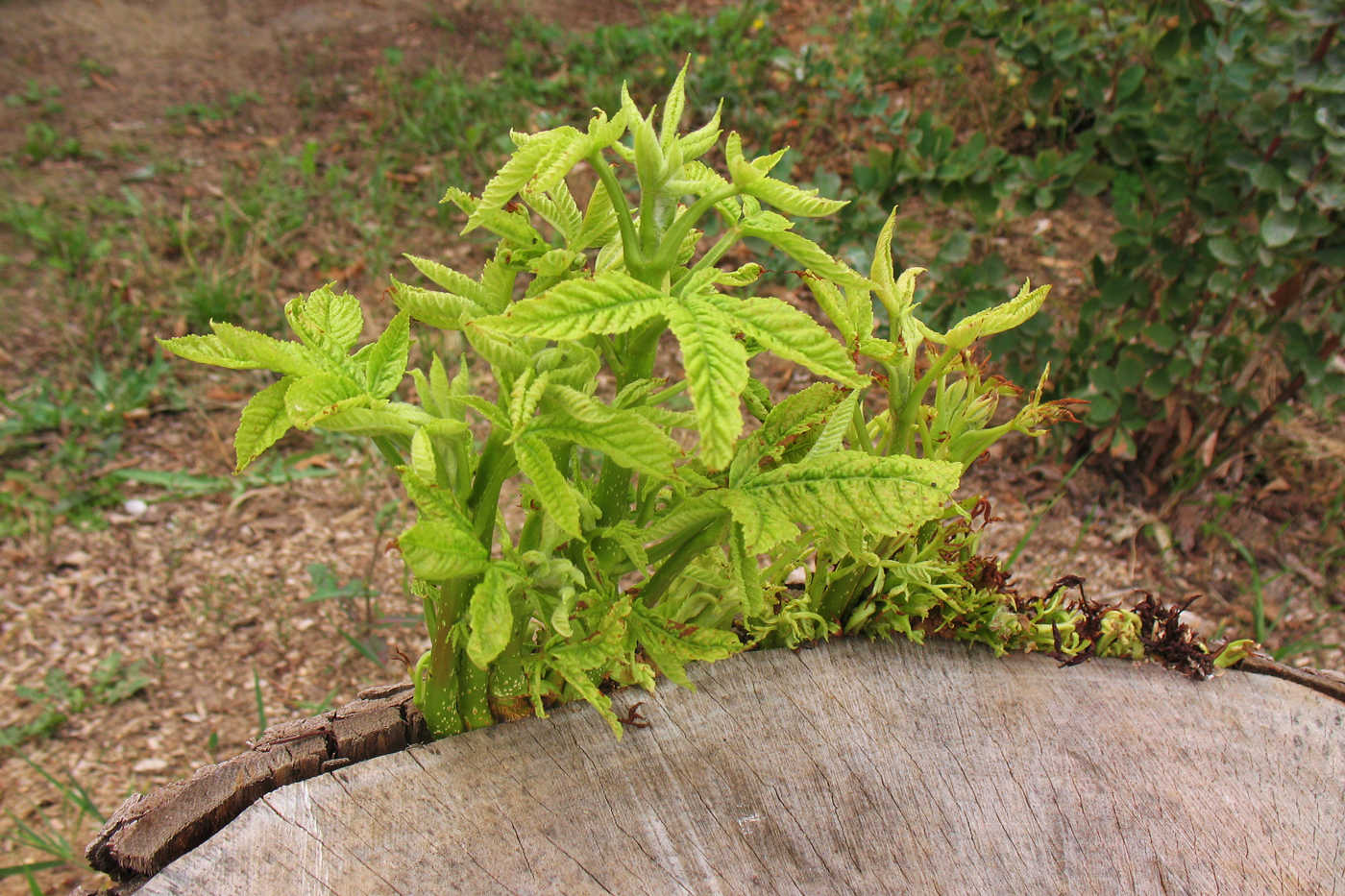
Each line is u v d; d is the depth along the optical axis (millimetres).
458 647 1112
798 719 1235
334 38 5215
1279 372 3133
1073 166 2873
